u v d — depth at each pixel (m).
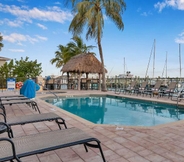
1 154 1.64
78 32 13.28
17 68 18.62
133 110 7.78
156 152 2.51
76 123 4.02
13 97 6.21
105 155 2.41
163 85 10.75
